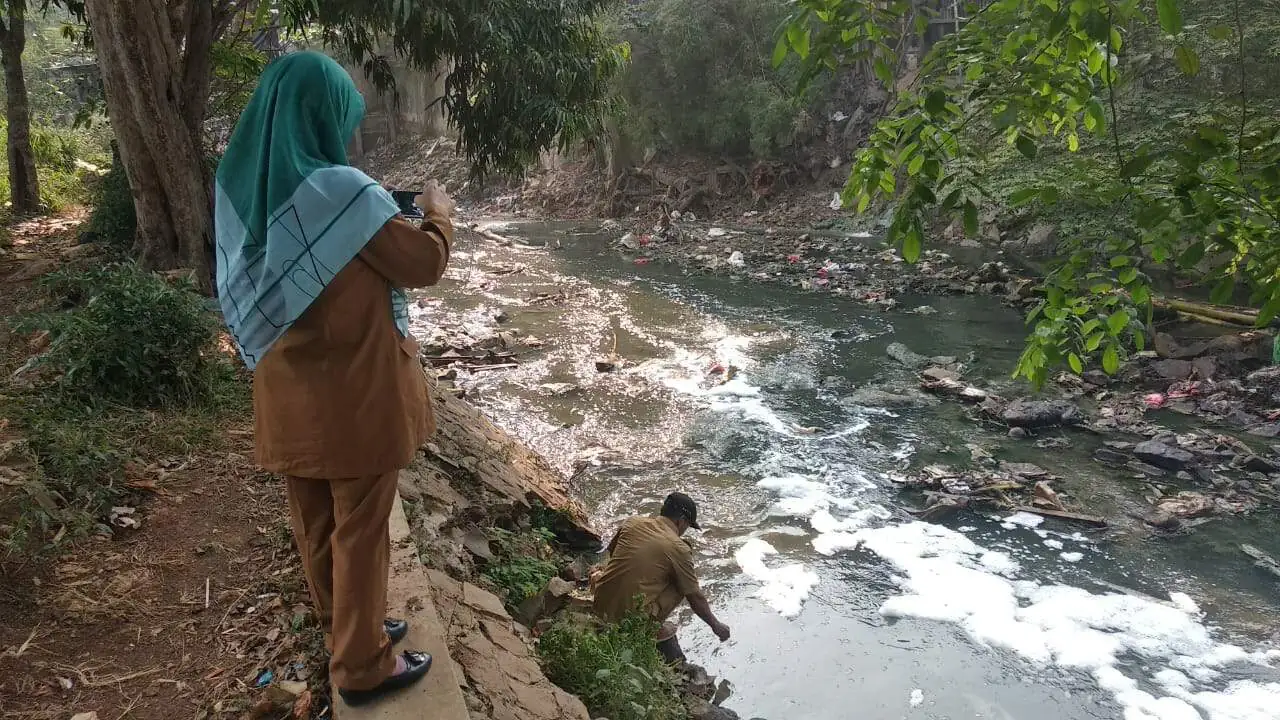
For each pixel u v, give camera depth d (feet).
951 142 8.96
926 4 70.33
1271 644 17.31
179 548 12.83
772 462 26.30
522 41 23.84
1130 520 22.58
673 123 83.71
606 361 35.09
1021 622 18.11
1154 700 15.61
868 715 15.40
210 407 17.65
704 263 58.75
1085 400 31.48
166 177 25.89
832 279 52.42
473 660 11.10
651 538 16.75
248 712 9.39
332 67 7.06
